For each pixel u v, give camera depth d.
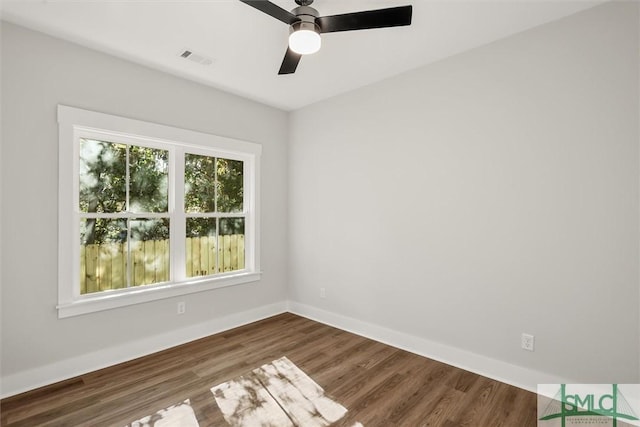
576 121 2.17
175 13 2.14
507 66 2.44
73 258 2.56
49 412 2.07
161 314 3.03
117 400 2.20
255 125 3.78
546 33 2.28
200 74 3.07
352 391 2.33
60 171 2.45
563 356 2.23
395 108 3.11
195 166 3.37
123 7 2.08
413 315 3.00
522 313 2.39
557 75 2.23
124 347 2.79
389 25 1.87
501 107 2.48
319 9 2.09
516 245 2.42
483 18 2.21
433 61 2.83
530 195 2.35
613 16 2.04
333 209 3.67
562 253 2.23
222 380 2.47
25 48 2.31
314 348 3.06
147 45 2.55
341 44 2.54
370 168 3.32
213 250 3.50
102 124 2.64
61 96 2.46
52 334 2.44
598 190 2.10
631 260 2.00
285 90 3.48
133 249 2.92
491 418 2.02
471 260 2.64
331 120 3.68
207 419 2.01
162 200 3.12
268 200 3.96
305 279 3.98
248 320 3.74
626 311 2.02
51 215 2.43
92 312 2.62
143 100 2.88
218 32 2.37
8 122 2.26
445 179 2.78
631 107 1.99
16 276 2.29
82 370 2.56
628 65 1.99
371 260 3.32
